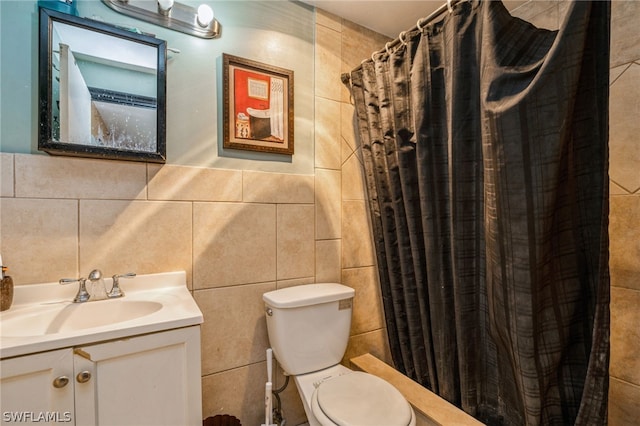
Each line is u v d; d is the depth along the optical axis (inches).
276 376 59.0
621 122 50.0
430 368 55.9
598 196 35.9
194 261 52.0
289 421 60.8
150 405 34.7
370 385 47.7
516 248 37.5
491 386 49.4
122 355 33.2
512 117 36.7
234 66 55.7
